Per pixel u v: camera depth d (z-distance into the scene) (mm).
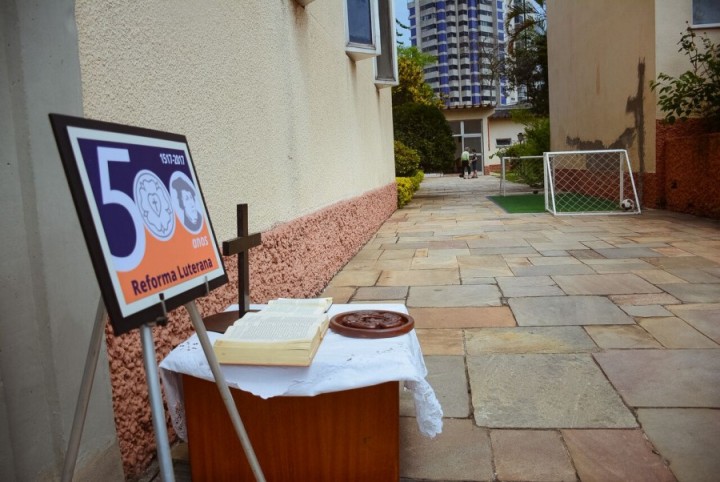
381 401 1940
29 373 1581
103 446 1844
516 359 3102
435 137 21141
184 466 2164
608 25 10734
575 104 13000
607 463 2066
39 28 1626
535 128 17203
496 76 22266
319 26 5156
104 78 1983
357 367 1879
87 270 1804
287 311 2225
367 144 8125
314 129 4938
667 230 7328
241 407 1974
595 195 12008
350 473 1971
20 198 1574
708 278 4727
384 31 8844
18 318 1554
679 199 8898
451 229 8492
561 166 14273
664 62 8875
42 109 1630
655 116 9188
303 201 4520
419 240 7582
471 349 3291
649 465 2043
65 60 1727
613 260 5645
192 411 2010
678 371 2844
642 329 3510
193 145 2648
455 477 2027
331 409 1951
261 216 3521
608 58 10852
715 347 3150
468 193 15750
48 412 1639
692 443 2172
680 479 1952
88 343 1798
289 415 1964
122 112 2088
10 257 1535
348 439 1961
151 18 2307
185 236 1551
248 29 3385
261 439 1979
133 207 1350
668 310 3881
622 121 10406
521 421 2406
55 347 1651
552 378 2826
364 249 7035
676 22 8789
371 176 8508
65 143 1184
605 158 11273
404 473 2062
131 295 1262
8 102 1544
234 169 3119
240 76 3242
